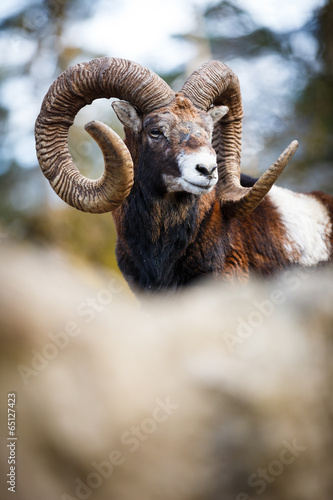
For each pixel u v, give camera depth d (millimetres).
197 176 8727
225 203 9875
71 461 3084
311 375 3617
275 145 28047
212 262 9758
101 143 8250
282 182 27000
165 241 9586
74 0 29094
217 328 3701
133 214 9727
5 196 27484
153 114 9289
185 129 9133
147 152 9336
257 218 10578
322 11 28719
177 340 3619
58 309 3305
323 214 11578
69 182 9445
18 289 3227
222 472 3332
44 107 9703
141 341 3557
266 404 3449
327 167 27484
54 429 3070
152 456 3242
